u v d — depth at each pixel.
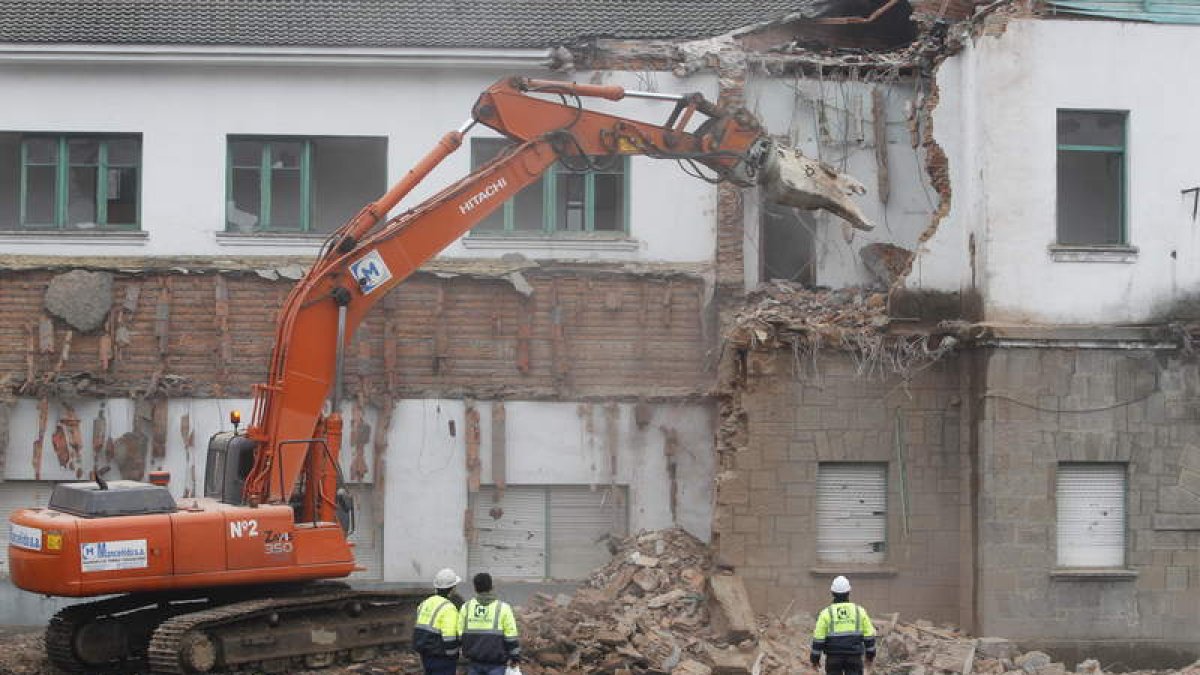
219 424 33.00
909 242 33.75
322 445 24.39
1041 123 29.36
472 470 33.00
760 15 34.81
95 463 32.56
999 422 28.81
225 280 33.19
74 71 33.41
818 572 29.38
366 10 34.72
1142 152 29.61
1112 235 29.95
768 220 34.38
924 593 29.61
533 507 33.41
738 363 29.95
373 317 33.19
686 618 28.80
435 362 33.22
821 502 29.89
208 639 22.94
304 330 24.23
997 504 28.77
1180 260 29.55
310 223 33.97
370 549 33.00
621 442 33.31
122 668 25.11
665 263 33.69
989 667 27.48
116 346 32.91
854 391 29.72
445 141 25.33
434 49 33.06
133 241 33.28
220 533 23.28
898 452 29.67
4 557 32.56
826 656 22.62
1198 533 29.11
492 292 33.50
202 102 33.53
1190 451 29.20
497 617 20.72
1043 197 29.25
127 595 24.73
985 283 29.16
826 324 30.31
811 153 33.69
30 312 32.88
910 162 33.81
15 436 32.53
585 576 33.28
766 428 29.55
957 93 30.84
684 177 33.75
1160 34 29.72
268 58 33.09
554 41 33.34
